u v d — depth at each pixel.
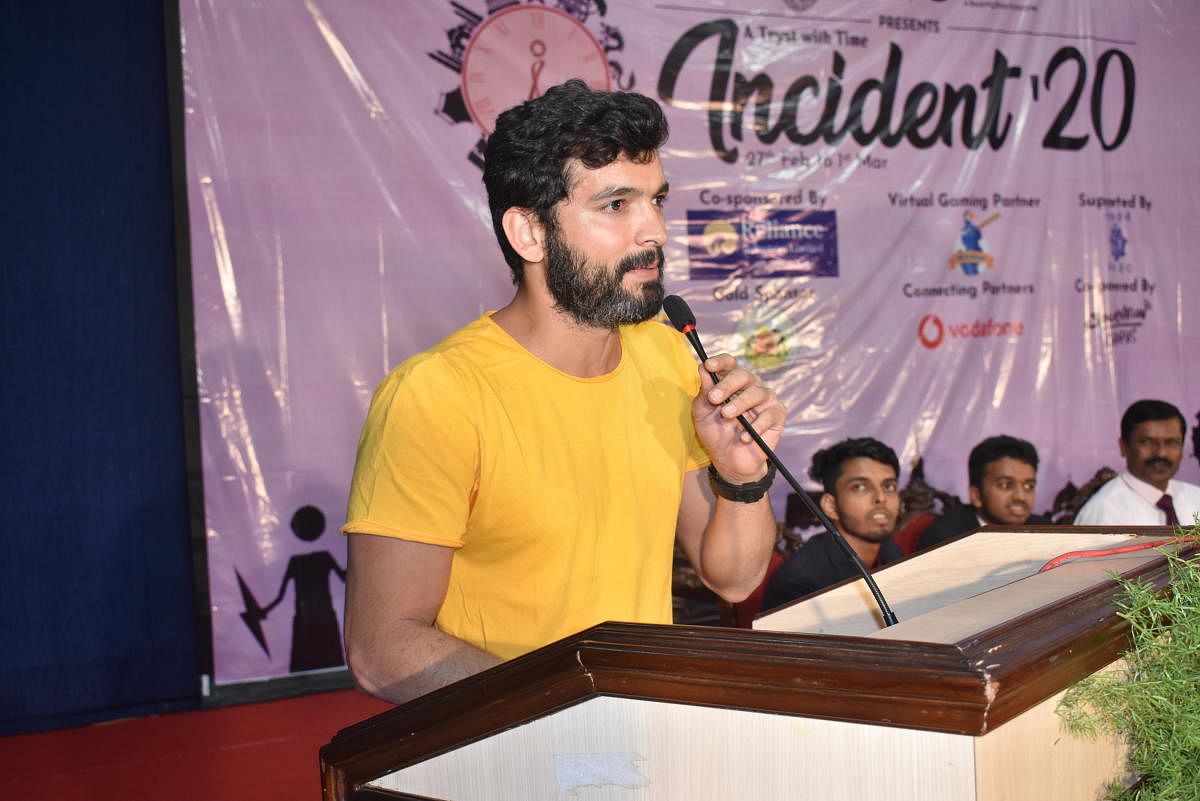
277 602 3.77
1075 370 4.66
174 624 3.81
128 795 3.04
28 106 3.65
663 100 4.13
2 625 3.66
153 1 3.75
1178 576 0.99
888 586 1.39
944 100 4.47
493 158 1.44
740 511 1.54
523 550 1.42
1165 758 0.90
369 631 1.30
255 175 3.70
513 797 0.91
